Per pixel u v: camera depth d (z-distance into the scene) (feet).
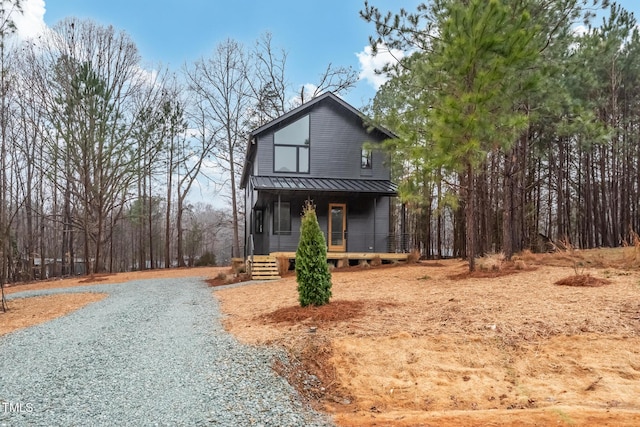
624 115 72.54
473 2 30.37
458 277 34.32
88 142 75.82
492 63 30.22
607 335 16.16
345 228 60.85
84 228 79.56
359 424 12.09
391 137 61.36
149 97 88.74
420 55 41.96
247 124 101.14
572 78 50.80
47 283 64.03
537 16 37.63
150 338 22.29
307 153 60.75
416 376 15.25
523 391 13.57
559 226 84.53
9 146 88.38
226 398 13.96
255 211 73.41
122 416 12.62
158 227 134.72
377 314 22.00
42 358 19.40
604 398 12.51
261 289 40.22
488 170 53.83
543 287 25.61
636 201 82.17
